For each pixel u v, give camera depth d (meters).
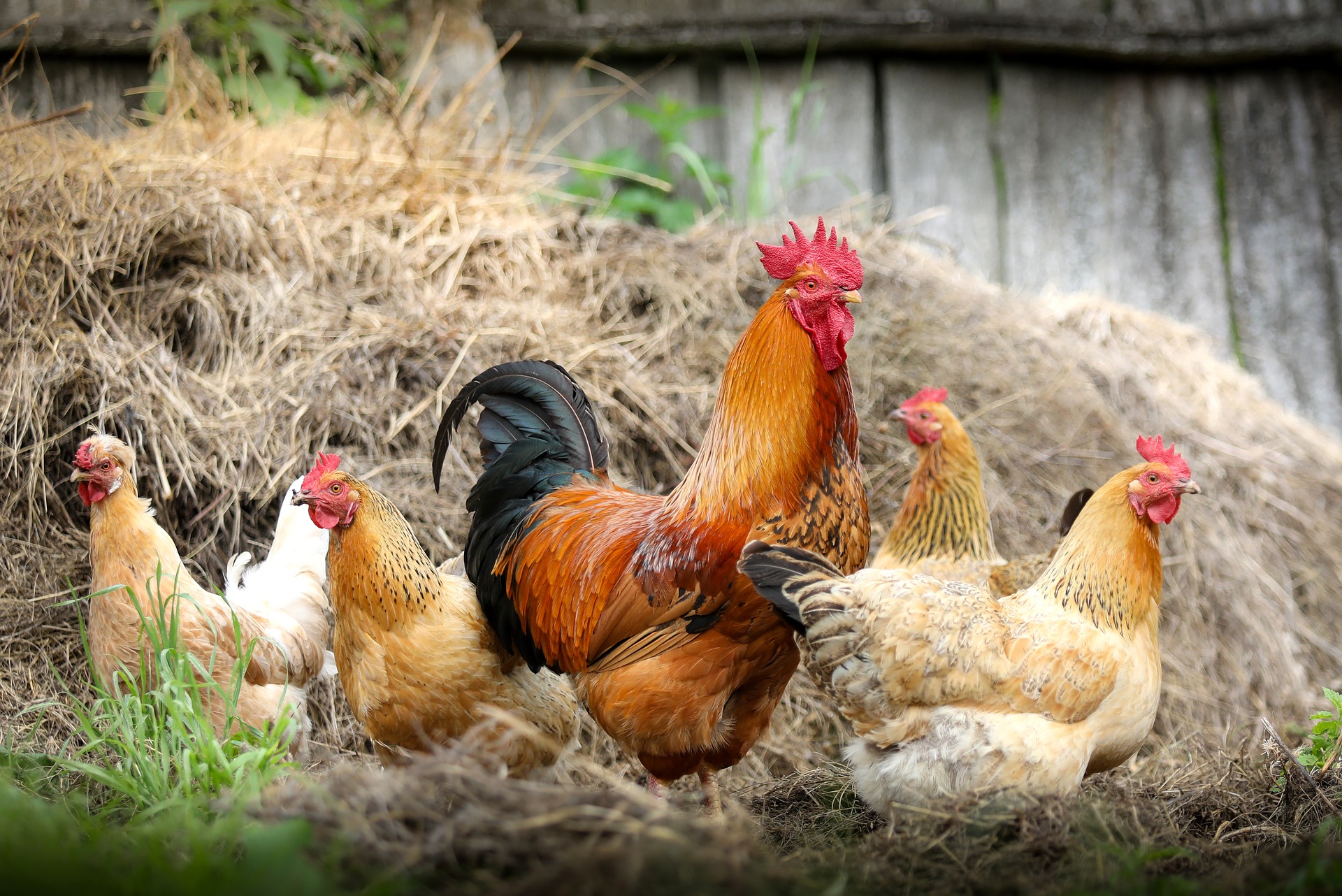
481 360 5.41
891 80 8.18
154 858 2.45
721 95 8.16
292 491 4.38
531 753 4.00
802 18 8.02
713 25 7.99
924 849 3.04
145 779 3.27
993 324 6.43
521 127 7.92
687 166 7.95
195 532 4.81
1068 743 3.46
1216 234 8.30
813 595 3.36
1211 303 8.30
